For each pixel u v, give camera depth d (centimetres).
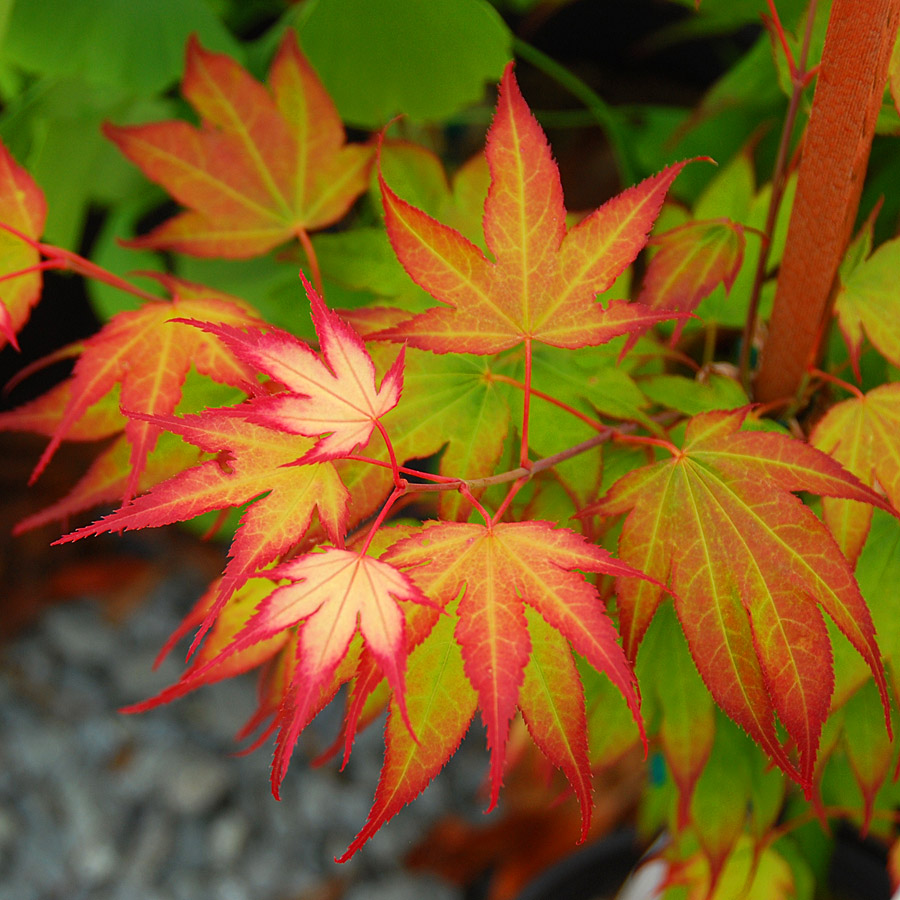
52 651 123
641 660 49
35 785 111
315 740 116
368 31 54
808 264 45
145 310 45
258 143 49
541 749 41
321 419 40
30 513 131
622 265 42
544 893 74
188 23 63
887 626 45
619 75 107
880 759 47
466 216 50
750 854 56
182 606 129
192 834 108
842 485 42
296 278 52
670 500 42
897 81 43
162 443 45
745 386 49
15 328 46
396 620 39
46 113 66
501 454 44
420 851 105
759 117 65
